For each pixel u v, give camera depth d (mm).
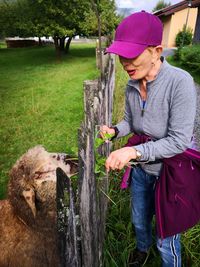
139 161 1593
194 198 1670
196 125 5254
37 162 1947
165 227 1692
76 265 1455
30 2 15469
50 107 6852
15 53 22125
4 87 9609
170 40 26266
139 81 1647
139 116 1730
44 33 15820
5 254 1948
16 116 6270
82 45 30797
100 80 2832
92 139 1478
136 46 1451
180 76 1474
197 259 2244
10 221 2055
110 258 2205
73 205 1306
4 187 3459
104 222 2242
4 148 4602
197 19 19359
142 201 2053
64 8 15422
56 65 15133
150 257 2373
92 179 1493
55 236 1848
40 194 1848
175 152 1534
